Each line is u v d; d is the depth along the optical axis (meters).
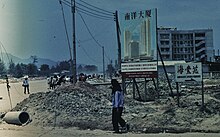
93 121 16.59
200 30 129.38
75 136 14.20
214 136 13.38
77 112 18.31
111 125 15.83
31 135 14.77
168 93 29.62
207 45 129.88
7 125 17.75
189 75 18.75
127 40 25.34
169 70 83.31
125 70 25.11
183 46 129.38
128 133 14.58
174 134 14.05
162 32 127.25
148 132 14.69
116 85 14.80
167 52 127.38
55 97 20.62
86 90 25.31
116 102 14.59
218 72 74.38
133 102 23.03
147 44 24.48
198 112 16.92
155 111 18.41
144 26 24.70
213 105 19.30
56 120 17.48
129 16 25.28
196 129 14.63
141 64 24.48
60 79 51.94
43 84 81.88
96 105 20.11
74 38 34.47
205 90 33.19
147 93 30.06
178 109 17.78
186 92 30.41
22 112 18.25
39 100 20.86
